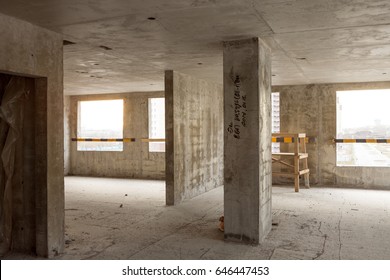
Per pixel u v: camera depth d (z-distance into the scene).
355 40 4.34
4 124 3.85
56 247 3.85
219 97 8.73
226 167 4.34
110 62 5.71
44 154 3.73
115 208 6.21
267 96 4.58
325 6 3.16
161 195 7.43
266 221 4.56
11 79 3.81
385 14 3.38
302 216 5.52
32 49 3.55
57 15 3.33
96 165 10.56
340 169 8.31
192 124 7.31
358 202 6.53
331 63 5.83
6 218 3.86
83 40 4.29
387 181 7.99
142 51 4.93
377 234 4.58
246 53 4.24
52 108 3.79
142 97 9.98
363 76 7.28
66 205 6.45
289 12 3.33
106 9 3.21
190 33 4.03
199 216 5.66
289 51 4.94
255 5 3.15
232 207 4.34
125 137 10.20
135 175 10.12
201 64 5.90
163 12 3.32
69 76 7.17
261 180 4.30
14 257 3.76
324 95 8.39
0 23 3.21
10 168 3.85
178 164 6.70
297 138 7.60
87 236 4.57
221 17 3.47
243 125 4.26
